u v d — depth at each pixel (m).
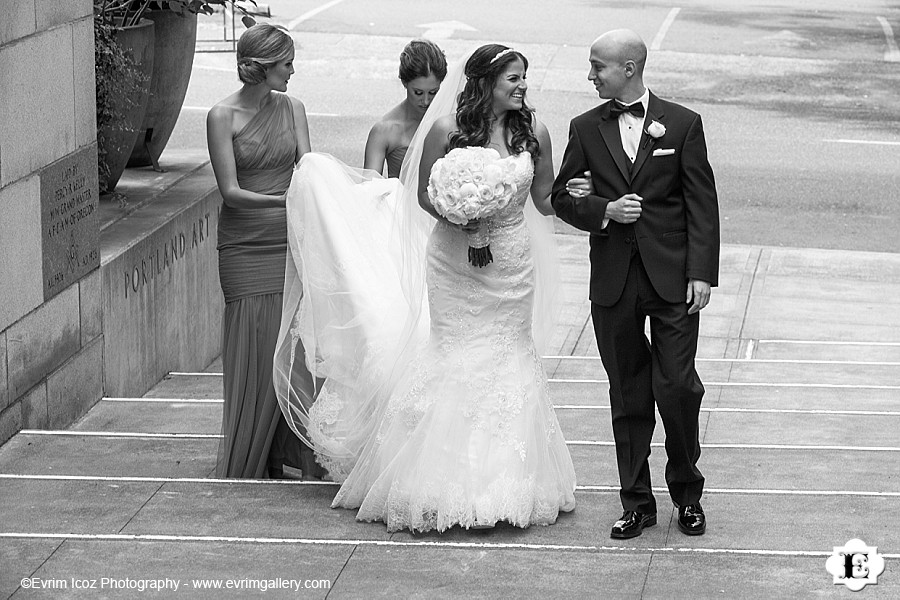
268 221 7.47
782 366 10.04
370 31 25.95
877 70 24.11
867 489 6.65
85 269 8.52
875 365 10.06
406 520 6.03
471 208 5.82
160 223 10.07
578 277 13.11
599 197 5.79
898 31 27.33
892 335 11.41
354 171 7.34
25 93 7.50
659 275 5.69
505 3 28.98
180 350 10.55
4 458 7.25
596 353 10.98
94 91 8.62
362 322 6.79
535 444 6.10
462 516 5.96
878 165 18.25
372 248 7.04
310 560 5.47
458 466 6.02
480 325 6.15
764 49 25.31
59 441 7.54
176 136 18.47
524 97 6.07
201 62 23.53
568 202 5.84
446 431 6.05
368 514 6.14
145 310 9.70
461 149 5.98
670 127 5.68
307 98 21.31
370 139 7.97
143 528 5.98
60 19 8.00
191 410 8.76
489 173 5.86
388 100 21.36
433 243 6.20
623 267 5.76
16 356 7.52
